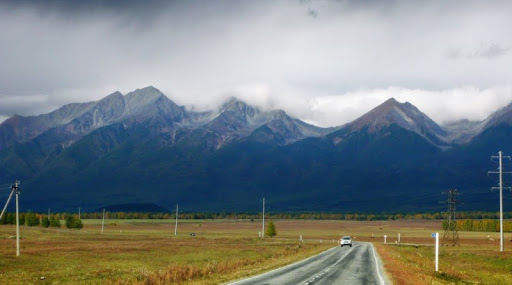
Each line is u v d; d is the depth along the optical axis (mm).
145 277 40438
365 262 57656
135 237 142250
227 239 134500
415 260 62031
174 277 39781
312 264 54812
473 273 53188
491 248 95625
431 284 37625
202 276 42719
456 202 125125
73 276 46500
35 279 43938
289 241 127562
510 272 57000
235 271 46750
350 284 35875
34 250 79688
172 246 98875
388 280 38688
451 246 106625
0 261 60031
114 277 45656
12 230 163250
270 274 43156
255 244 109625
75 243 105750
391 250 84312
